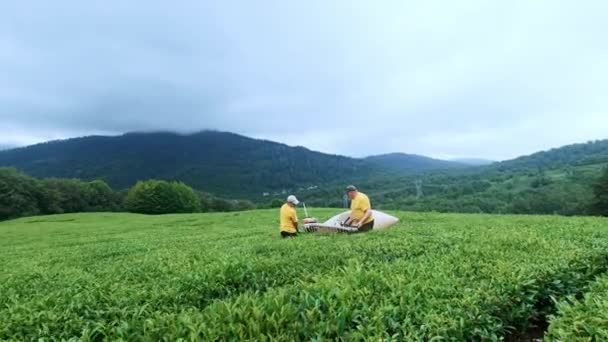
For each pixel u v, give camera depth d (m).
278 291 5.50
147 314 5.38
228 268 6.96
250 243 12.66
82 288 7.15
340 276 6.17
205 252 10.38
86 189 105.00
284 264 7.75
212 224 31.83
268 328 4.31
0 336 4.99
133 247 15.35
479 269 6.27
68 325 5.16
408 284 5.43
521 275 5.73
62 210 96.50
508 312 5.26
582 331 4.22
